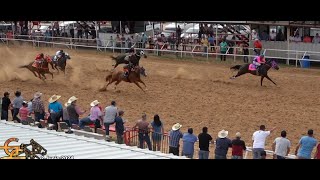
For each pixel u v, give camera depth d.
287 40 39.19
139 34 46.47
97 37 47.91
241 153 16.39
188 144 17.20
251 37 40.41
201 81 33.25
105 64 39.25
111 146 15.81
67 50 46.78
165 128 23.30
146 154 15.05
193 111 26.31
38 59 33.22
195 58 42.03
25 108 21.50
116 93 30.19
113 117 19.73
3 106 22.67
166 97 29.23
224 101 28.27
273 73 35.62
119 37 45.97
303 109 26.55
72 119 20.61
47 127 18.92
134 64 30.50
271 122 24.31
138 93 30.16
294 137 22.11
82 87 31.94
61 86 32.41
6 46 48.69
